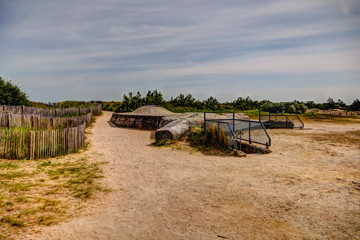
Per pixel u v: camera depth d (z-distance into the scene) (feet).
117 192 19.22
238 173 24.03
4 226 12.66
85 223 13.66
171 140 42.24
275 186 19.58
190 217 14.47
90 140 46.68
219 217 14.34
